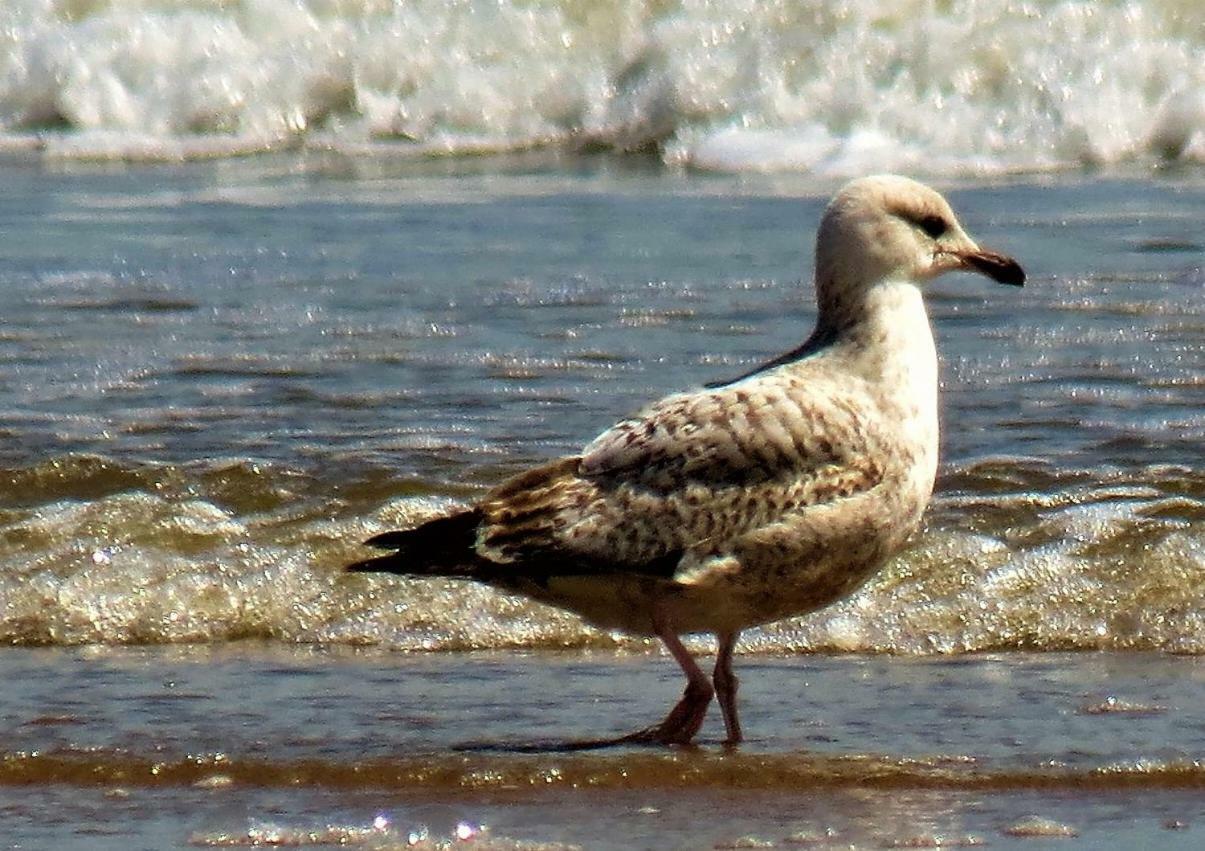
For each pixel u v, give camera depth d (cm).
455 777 953
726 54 2861
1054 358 1681
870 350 1020
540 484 998
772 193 2495
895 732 1016
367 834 881
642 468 988
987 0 2834
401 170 2762
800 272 1994
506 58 2972
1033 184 2530
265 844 874
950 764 963
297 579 1240
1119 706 1052
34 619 1206
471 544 990
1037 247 2100
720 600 991
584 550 980
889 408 1009
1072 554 1240
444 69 2986
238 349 1736
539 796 935
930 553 1240
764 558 981
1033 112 2739
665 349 1711
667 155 2798
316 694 1085
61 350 1739
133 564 1256
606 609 1011
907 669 1129
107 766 969
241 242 2200
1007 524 1287
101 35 3059
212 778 961
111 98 3031
